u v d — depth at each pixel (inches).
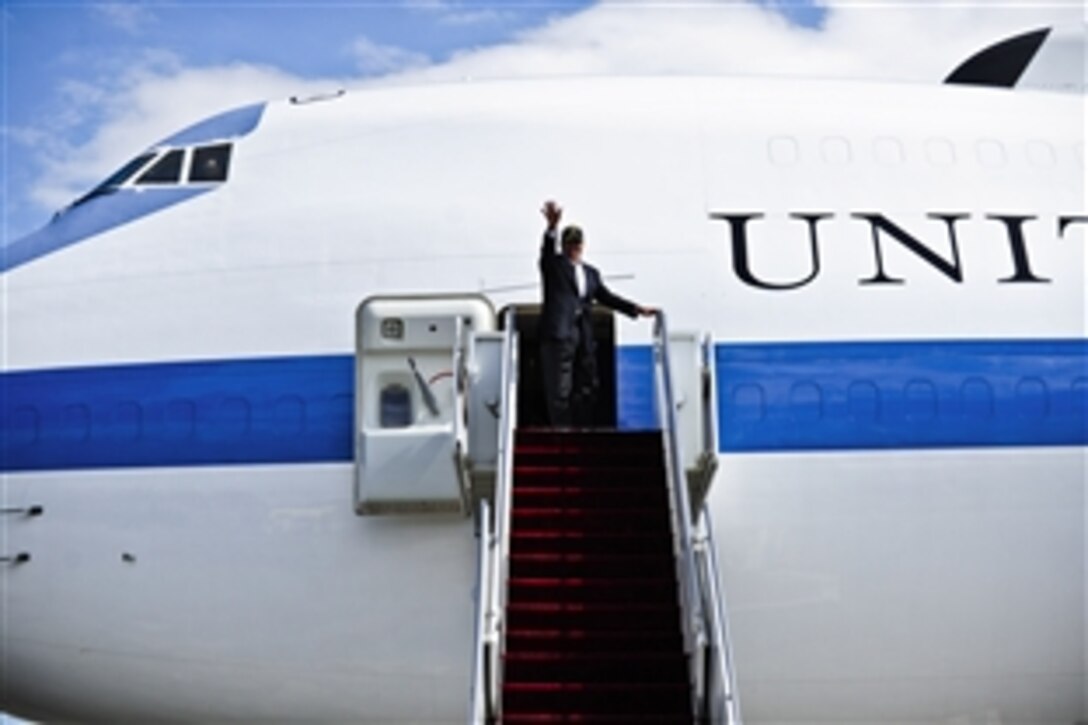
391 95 743.7
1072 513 664.4
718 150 706.2
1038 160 719.1
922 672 654.5
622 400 659.4
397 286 671.1
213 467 654.5
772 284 674.2
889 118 729.0
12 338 690.2
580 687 497.7
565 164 700.7
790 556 648.4
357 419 641.6
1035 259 691.4
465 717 639.1
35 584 665.6
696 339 634.2
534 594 523.8
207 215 700.7
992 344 674.2
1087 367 676.7
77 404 672.4
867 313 672.4
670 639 508.7
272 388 660.7
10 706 698.2
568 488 555.2
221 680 651.5
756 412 658.8
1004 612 657.6
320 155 712.4
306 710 651.5
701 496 624.1
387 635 636.7
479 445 629.0
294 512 646.5
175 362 668.7
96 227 714.2
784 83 750.5
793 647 647.1
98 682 666.8
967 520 657.6
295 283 675.4
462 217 684.7
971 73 825.5
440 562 636.1
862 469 656.4
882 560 651.5
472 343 636.1
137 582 653.3
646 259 676.7
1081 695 666.2
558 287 621.9
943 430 663.1
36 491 669.3
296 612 641.0
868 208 693.3
